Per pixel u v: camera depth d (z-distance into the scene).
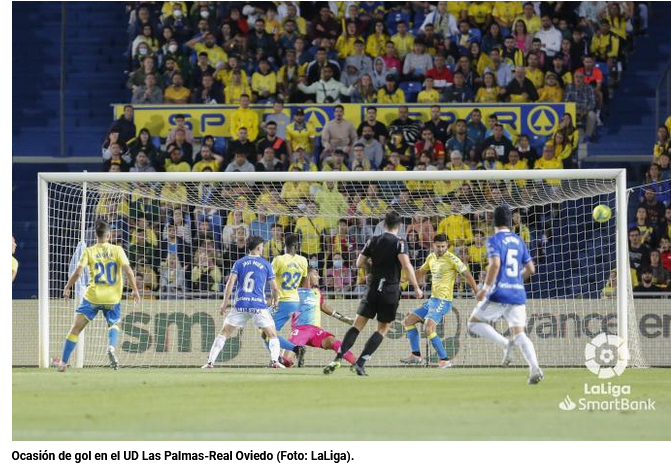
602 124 85.94
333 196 68.31
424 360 62.06
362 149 74.19
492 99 81.25
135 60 86.69
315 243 66.75
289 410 31.78
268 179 57.56
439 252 55.75
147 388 39.44
